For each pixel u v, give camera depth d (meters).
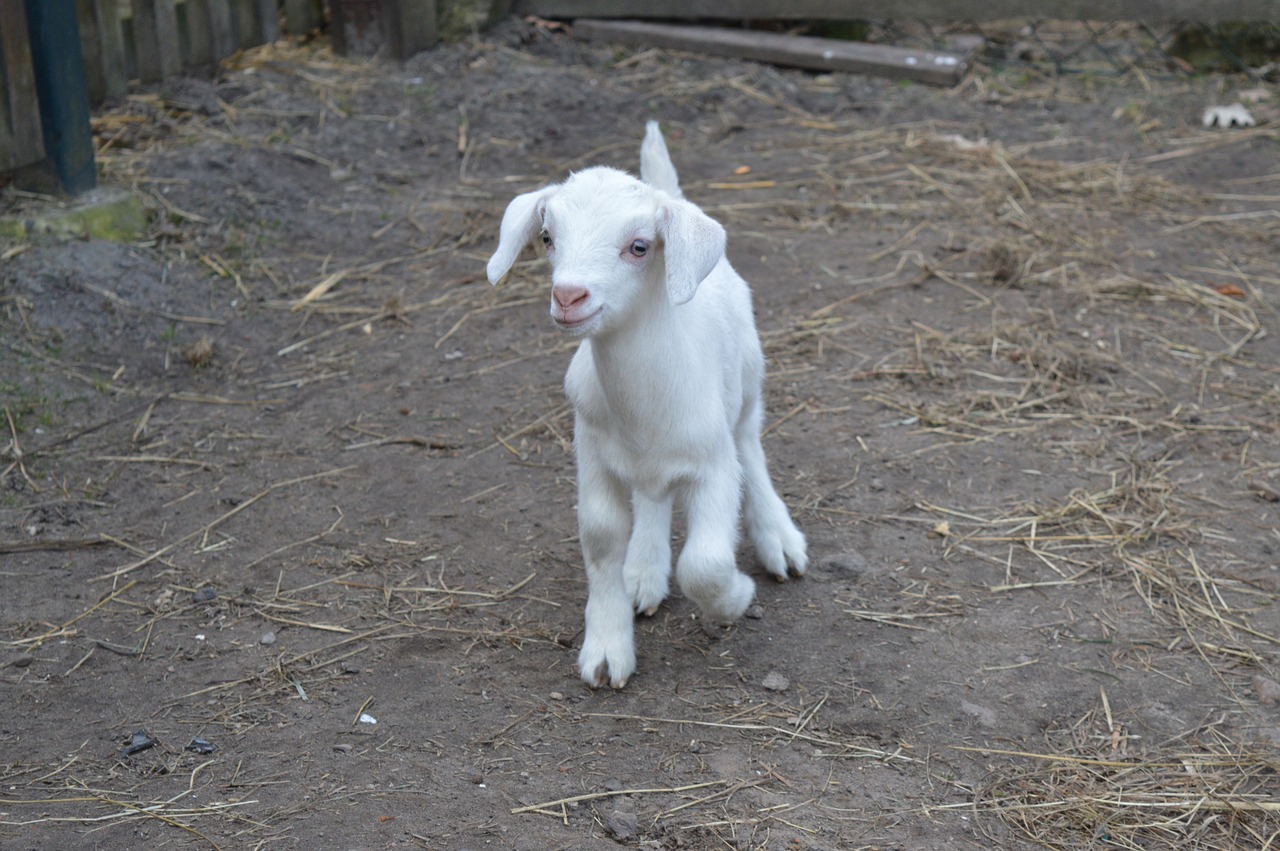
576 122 7.98
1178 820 3.08
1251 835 3.04
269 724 3.40
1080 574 4.07
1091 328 5.64
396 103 7.90
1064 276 6.09
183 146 6.91
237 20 8.10
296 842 2.95
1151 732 3.39
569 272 3.02
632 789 3.16
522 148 7.60
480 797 3.11
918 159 7.51
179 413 5.08
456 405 5.14
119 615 3.89
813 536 4.28
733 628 3.83
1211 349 5.47
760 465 4.04
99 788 3.16
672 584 4.07
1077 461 4.70
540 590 4.02
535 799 3.11
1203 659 3.68
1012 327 5.62
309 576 4.09
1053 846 3.00
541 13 9.30
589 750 3.31
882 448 4.79
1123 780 3.22
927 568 4.11
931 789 3.18
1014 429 4.91
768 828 3.03
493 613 3.90
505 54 8.74
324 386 5.31
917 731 3.39
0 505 4.42
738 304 3.80
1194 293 5.92
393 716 3.43
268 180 6.79
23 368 5.15
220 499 4.52
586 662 3.56
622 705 3.49
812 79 8.77
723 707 3.49
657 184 3.89
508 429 4.96
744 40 8.96
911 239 6.53
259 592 4.01
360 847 2.92
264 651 3.72
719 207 6.88
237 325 5.73
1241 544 4.21
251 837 2.97
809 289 6.02
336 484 4.61
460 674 3.62
